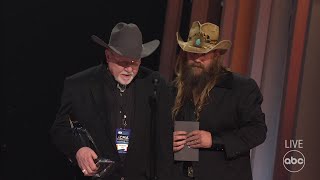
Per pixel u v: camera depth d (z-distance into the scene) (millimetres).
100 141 7223
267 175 10922
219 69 8336
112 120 7312
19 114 13250
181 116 8242
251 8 11156
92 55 12992
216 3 11641
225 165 8109
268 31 10922
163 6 12789
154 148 7270
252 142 8023
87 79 7422
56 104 13250
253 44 11000
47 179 13500
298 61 10625
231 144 7957
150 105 7336
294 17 10719
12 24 12852
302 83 10430
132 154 7258
